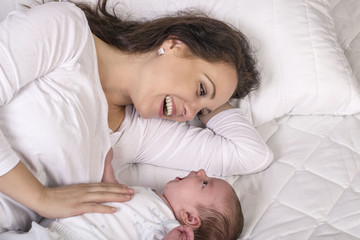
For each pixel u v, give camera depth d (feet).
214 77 3.94
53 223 3.29
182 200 3.79
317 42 4.83
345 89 4.74
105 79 3.99
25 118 3.31
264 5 4.83
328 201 4.02
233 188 4.17
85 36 3.68
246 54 4.39
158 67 3.86
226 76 4.00
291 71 4.71
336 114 4.91
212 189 3.80
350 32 5.52
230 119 4.56
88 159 3.59
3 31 3.26
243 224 3.86
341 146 4.56
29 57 3.26
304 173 4.28
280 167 4.37
